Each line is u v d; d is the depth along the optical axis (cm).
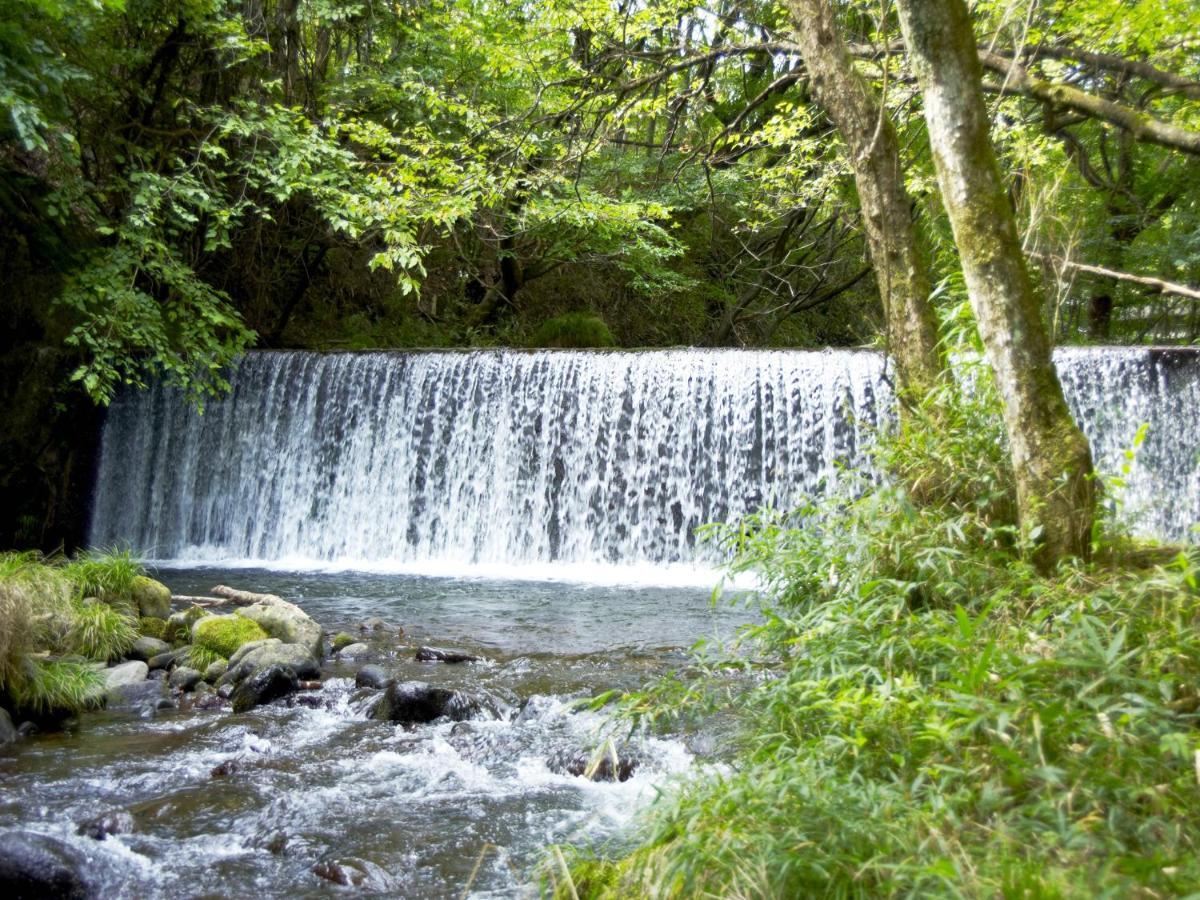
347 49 2045
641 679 762
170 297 1603
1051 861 260
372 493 1623
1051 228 582
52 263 1455
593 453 1554
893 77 976
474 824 474
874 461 560
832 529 522
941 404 540
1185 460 1252
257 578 1360
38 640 734
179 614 882
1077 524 448
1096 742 301
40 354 1528
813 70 646
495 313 2383
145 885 409
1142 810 283
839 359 1459
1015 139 1045
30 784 528
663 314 2505
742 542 550
